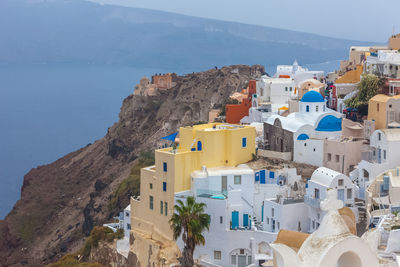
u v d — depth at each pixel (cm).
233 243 8244
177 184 8831
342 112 11631
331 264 3916
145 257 9181
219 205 8294
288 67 18162
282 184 8962
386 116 9594
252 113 14638
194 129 9344
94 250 10925
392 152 8725
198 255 8506
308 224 8306
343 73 15100
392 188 8019
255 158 9606
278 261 4044
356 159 9338
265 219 8544
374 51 14825
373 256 4031
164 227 9044
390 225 6750
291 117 10256
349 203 8069
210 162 9075
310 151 9600
